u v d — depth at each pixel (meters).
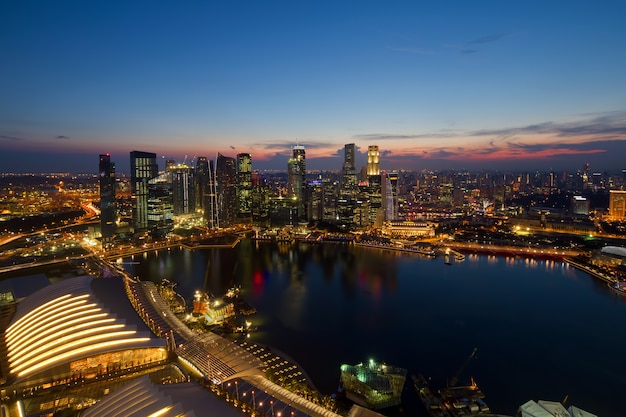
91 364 160.38
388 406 158.50
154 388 115.19
